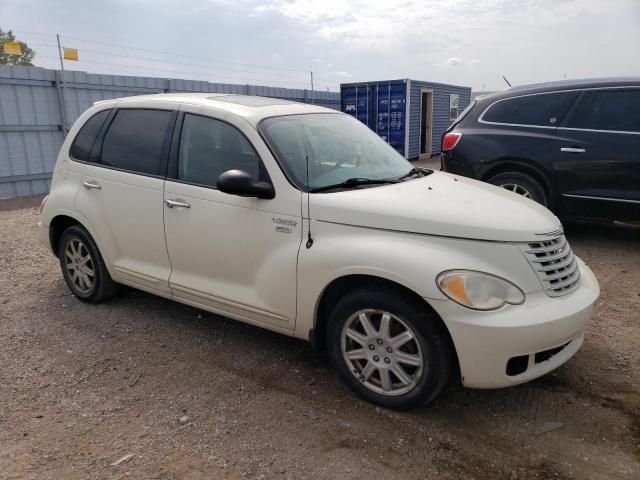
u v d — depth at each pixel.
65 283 5.57
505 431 3.08
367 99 18.91
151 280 4.31
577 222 7.96
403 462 2.84
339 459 2.86
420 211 3.16
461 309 2.88
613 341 4.12
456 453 2.90
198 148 4.00
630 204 6.19
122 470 2.79
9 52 12.57
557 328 2.95
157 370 3.81
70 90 12.73
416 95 18.81
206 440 3.03
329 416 3.24
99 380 3.69
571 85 6.58
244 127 3.78
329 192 3.50
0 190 11.81
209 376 3.72
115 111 4.64
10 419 3.24
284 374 3.73
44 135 12.45
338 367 3.42
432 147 20.88
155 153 4.23
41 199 11.66
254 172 3.67
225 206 3.76
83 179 4.71
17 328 4.50
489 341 2.86
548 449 2.93
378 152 4.34
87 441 3.03
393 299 3.10
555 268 3.15
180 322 4.59
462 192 3.64
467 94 23.92
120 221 4.43
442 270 2.94
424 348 3.05
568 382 3.58
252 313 3.73
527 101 6.81
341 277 3.28
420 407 3.27
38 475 2.75
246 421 3.20
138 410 3.33
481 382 2.96
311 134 4.01
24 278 5.75
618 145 6.16
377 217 3.22
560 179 6.53
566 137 6.46
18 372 3.79
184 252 4.05
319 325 3.53
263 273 3.62
